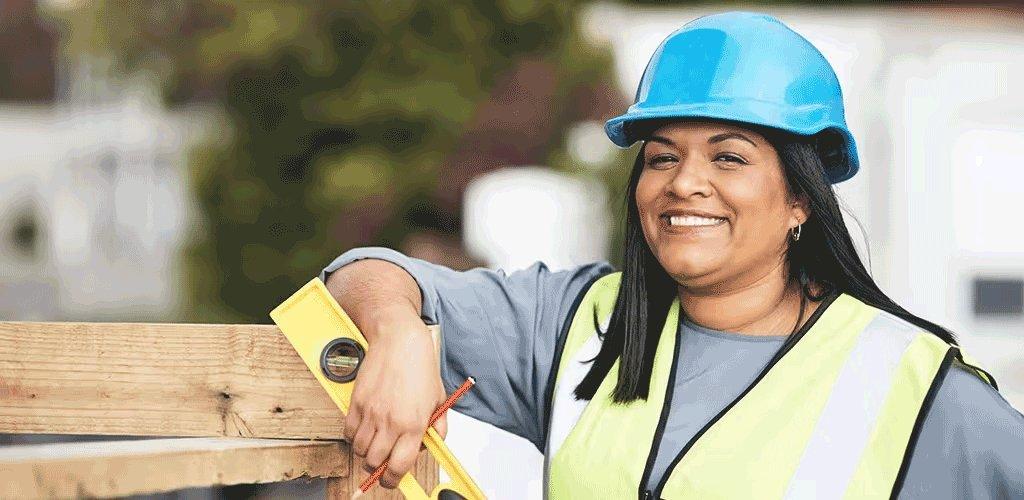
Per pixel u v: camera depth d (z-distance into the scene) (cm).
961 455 233
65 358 236
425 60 923
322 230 962
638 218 258
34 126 1695
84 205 1628
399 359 217
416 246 895
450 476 218
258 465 208
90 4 1009
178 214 1526
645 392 250
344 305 234
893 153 881
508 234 889
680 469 240
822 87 248
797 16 889
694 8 928
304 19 932
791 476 234
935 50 876
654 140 247
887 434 235
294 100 964
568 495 251
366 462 215
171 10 984
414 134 930
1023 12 875
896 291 884
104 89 1596
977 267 882
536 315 268
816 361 244
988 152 878
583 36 920
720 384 247
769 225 245
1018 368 880
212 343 231
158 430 233
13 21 1631
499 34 926
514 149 900
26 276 1611
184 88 1007
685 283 248
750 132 242
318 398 227
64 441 287
